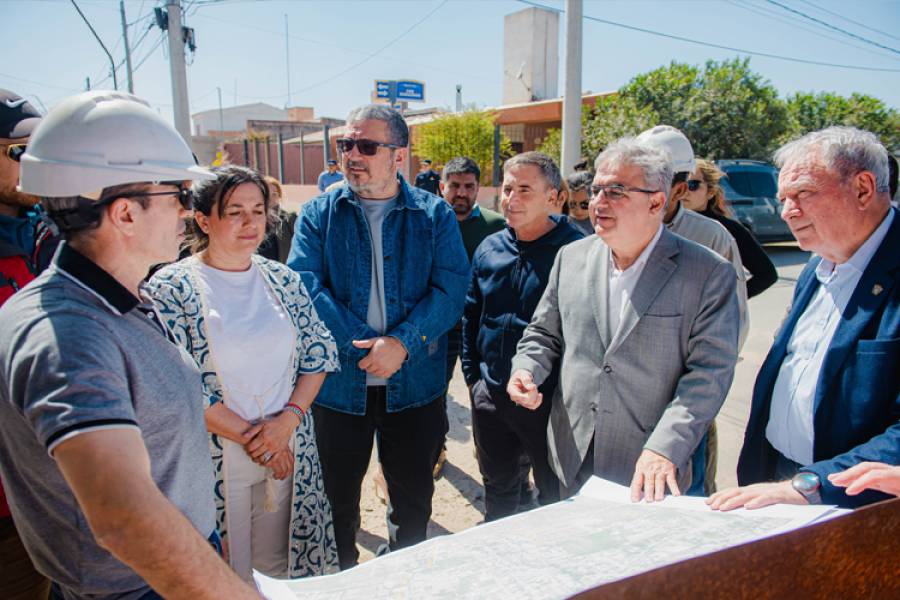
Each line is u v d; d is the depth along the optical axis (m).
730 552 0.80
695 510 1.29
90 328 0.99
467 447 3.93
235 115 62.19
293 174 27.61
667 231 1.92
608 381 1.91
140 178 1.06
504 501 2.70
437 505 3.24
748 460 1.88
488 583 0.98
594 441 1.94
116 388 0.96
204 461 1.24
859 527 0.88
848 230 1.51
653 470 1.58
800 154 1.57
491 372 2.57
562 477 2.06
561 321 2.16
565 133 9.31
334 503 2.50
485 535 1.23
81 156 1.03
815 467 1.37
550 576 0.97
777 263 10.11
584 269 2.06
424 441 2.54
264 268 2.10
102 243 1.08
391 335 2.31
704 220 2.65
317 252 2.45
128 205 1.07
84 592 1.12
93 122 1.04
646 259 1.88
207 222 1.94
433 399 2.55
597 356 1.96
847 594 0.89
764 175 10.91
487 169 16.70
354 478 2.50
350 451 2.46
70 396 0.90
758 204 10.66
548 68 22.86
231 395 1.92
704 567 0.78
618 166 1.79
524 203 2.42
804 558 0.85
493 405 2.54
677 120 13.77
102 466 0.88
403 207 2.47
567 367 2.05
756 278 3.00
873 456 1.33
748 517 1.20
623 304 1.92
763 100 14.27
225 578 0.96
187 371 1.19
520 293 2.50
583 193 4.01
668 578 0.76
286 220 4.25
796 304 1.75
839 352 1.50
